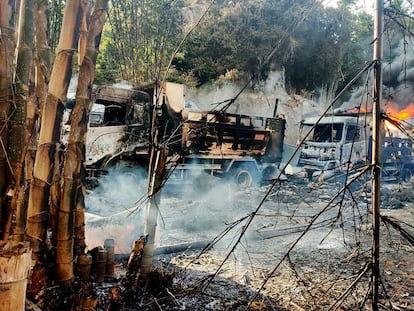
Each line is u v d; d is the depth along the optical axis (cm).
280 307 298
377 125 173
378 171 174
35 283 208
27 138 176
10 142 163
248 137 1064
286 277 366
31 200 220
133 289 266
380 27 171
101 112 863
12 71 163
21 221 191
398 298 331
